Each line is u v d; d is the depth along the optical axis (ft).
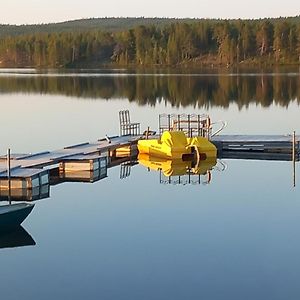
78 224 51.31
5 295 37.37
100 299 36.73
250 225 50.44
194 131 98.78
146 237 47.73
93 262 42.50
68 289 38.19
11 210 48.06
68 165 72.28
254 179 69.21
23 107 164.35
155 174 73.41
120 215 53.93
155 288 38.24
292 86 222.69
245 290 37.78
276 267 41.22
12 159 71.67
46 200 59.72
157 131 108.99
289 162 80.38
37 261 42.78
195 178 70.44
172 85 233.96
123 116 134.21
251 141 88.53
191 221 51.85
